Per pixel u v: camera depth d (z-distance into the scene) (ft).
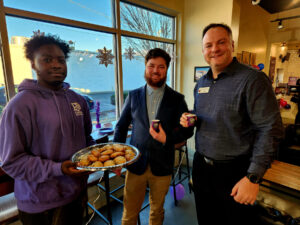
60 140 2.93
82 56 6.29
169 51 9.43
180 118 4.07
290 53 11.48
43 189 2.79
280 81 12.10
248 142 3.32
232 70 3.38
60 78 2.89
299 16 10.16
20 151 2.59
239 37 8.72
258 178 2.85
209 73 3.84
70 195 3.07
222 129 3.46
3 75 4.85
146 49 8.35
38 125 2.74
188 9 8.95
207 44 3.47
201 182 4.05
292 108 11.58
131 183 4.53
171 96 4.45
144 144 4.29
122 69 7.50
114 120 7.80
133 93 4.75
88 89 6.67
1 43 4.66
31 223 2.91
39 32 4.90
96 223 5.85
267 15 11.07
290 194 4.74
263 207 3.92
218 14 7.87
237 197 2.98
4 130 2.52
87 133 3.94
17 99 2.59
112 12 6.88
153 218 4.66
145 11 7.98
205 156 3.81
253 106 3.06
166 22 9.01
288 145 8.48
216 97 3.55
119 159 3.13
